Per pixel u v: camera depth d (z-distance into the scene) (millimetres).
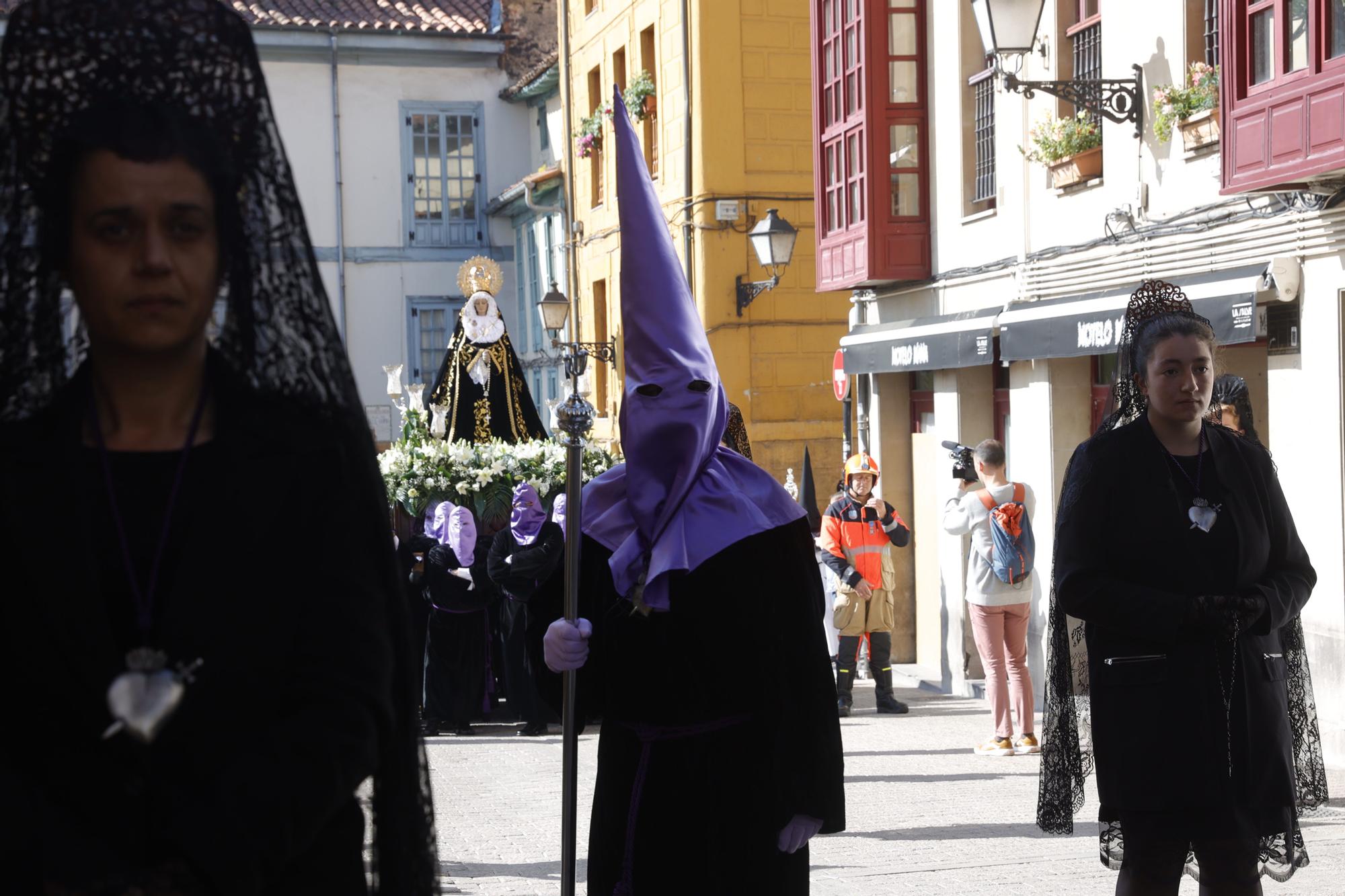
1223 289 9969
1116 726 4406
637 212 4246
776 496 4102
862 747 11133
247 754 1938
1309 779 4703
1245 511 4457
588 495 4348
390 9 33438
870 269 15148
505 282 33750
